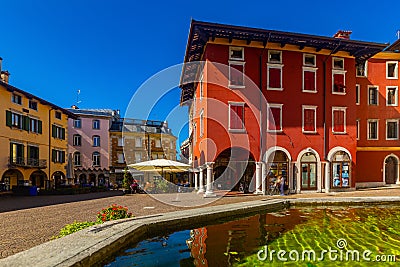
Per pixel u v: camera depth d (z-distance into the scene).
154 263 6.30
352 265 6.20
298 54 23.62
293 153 22.75
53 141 33.88
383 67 28.61
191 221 9.94
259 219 11.13
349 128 24.20
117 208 9.75
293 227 9.80
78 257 5.46
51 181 32.84
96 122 45.16
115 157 45.72
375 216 11.90
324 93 23.92
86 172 43.59
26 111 28.67
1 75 29.77
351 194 20.41
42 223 10.36
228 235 8.70
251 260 6.52
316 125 23.50
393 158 28.48
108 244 6.38
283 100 22.97
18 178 28.09
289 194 21.48
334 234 8.85
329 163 23.36
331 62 24.28
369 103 28.31
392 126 28.53
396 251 7.19
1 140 25.09
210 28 20.64
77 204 16.55
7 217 11.88
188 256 6.75
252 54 22.69
